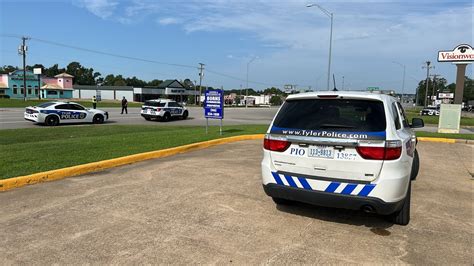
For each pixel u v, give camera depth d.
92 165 7.48
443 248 4.05
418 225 4.75
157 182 6.64
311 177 4.46
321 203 4.42
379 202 4.14
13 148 9.62
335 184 4.31
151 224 4.57
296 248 3.96
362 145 4.18
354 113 4.46
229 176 7.23
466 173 8.20
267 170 4.81
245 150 10.93
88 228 4.41
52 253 3.75
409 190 4.70
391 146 4.14
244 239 4.17
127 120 26.94
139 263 3.56
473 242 4.24
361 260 3.72
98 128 18.86
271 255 3.79
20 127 19.02
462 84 20.67
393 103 5.01
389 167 4.14
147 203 5.39
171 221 4.69
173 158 9.30
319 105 4.71
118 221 4.66
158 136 13.29
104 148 9.80
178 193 5.95
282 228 4.52
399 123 4.89
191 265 3.54
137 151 9.33
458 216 5.16
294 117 4.77
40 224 4.51
